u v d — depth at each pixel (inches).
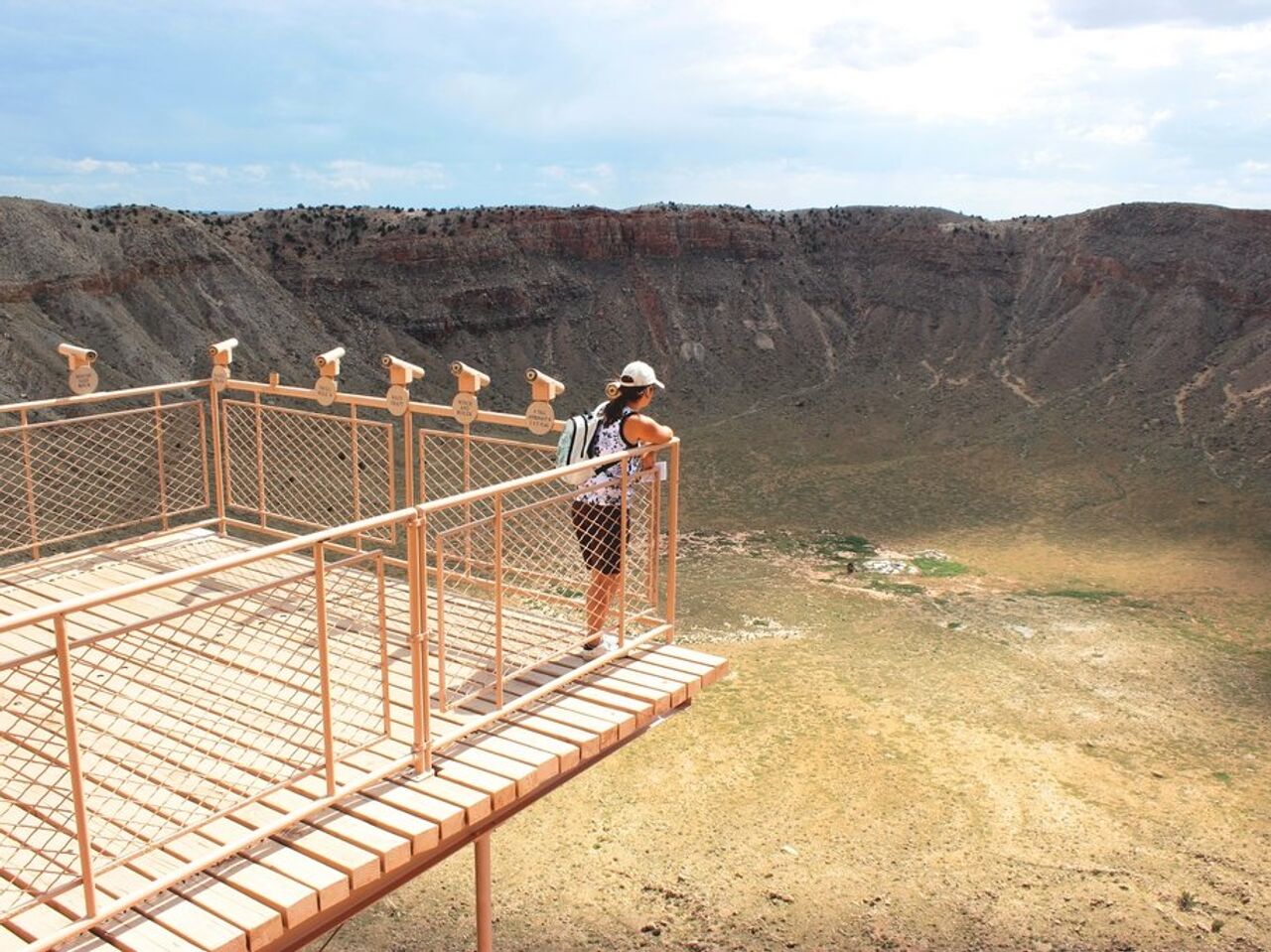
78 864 178.1
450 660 269.0
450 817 199.3
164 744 217.8
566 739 234.2
